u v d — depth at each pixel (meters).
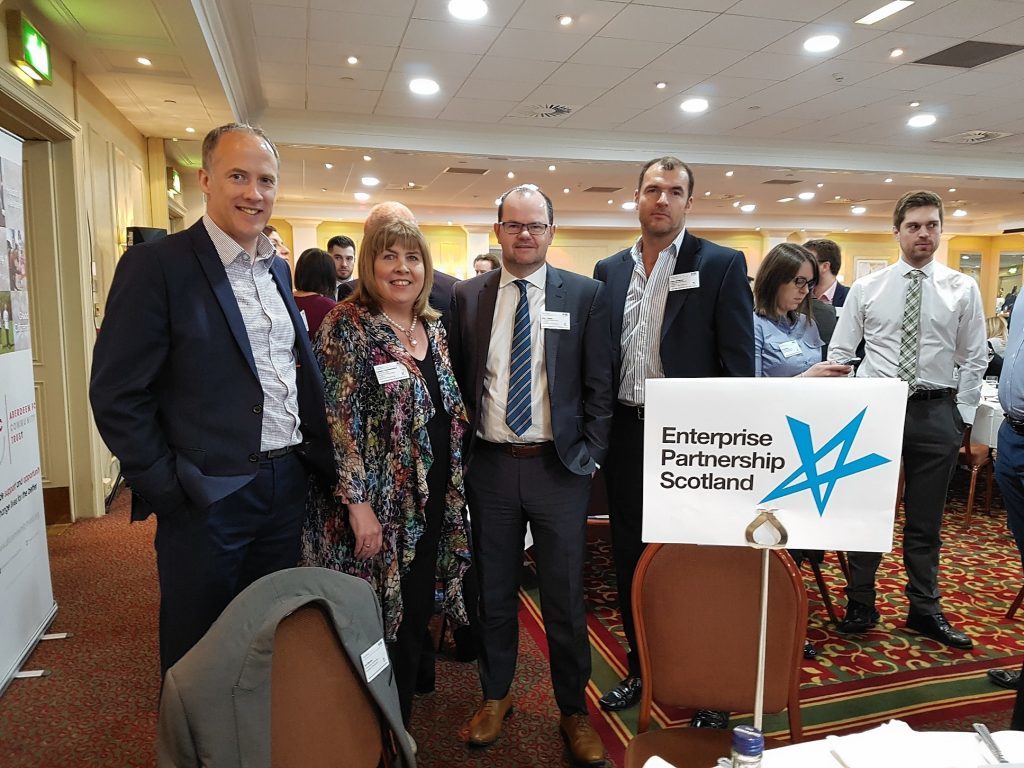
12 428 2.40
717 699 1.41
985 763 0.88
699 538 1.03
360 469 1.65
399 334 1.74
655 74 5.62
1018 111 6.79
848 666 2.43
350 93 6.11
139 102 4.99
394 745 1.20
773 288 2.54
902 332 2.56
